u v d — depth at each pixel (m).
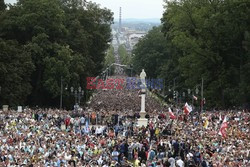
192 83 134.25
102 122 97.25
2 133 67.50
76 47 156.00
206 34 131.00
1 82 120.69
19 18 138.75
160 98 195.50
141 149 64.31
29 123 79.25
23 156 53.94
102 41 177.88
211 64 131.75
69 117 91.44
